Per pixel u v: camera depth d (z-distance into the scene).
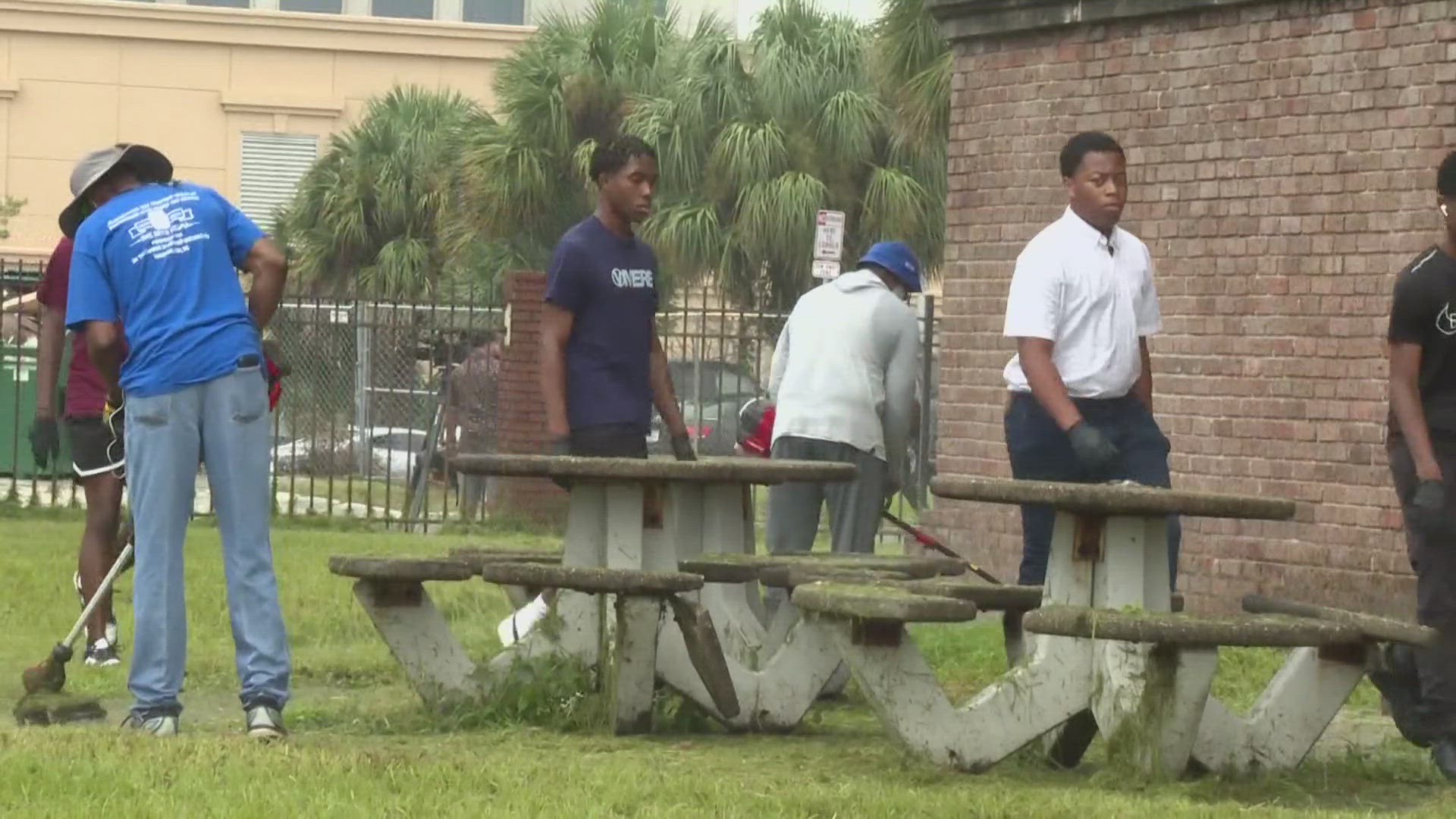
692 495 10.64
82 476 11.70
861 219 37.41
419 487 25.20
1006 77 15.79
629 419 10.11
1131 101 14.87
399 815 6.75
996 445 15.80
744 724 9.37
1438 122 13.05
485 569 9.09
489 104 65.19
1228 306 14.23
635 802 7.15
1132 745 7.96
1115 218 9.38
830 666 9.47
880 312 11.94
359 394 27.48
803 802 7.14
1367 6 13.45
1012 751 8.13
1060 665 8.16
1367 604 13.37
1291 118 13.88
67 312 8.91
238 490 8.66
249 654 8.67
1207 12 14.37
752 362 27.70
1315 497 13.71
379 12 68.00
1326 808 7.77
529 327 23.47
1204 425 14.38
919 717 8.07
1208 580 14.33
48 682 9.98
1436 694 8.64
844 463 9.82
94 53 64.31
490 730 9.36
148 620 8.64
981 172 15.98
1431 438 8.77
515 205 39.28
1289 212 13.88
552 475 9.12
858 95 37.03
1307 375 13.77
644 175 10.13
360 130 45.34
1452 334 8.67
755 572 9.70
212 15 64.56
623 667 9.21
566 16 40.88
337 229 44.25
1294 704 8.35
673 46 39.91
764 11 38.50
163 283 8.62
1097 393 9.34
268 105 64.94
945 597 8.09
